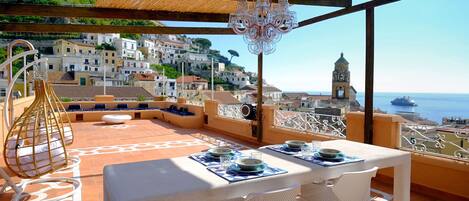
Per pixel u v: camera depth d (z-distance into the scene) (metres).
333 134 5.11
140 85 48.19
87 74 48.59
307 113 5.64
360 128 4.50
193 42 76.19
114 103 11.69
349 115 4.67
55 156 3.16
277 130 6.23
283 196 1.86
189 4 4.96
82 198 3.37
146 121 10.57
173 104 11.52
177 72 63.72
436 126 3.65
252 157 2.26
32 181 3.80
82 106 11.24
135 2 4.73
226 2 4.82
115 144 6.48
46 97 3.34
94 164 4.81
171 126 9.33
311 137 5.41
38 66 3.53
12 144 3.09
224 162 2.13
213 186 1.80
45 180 3.79
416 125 3.84
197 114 9.36
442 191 3.47
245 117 7.16
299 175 2.10
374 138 4.25
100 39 61.34
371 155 2.58
